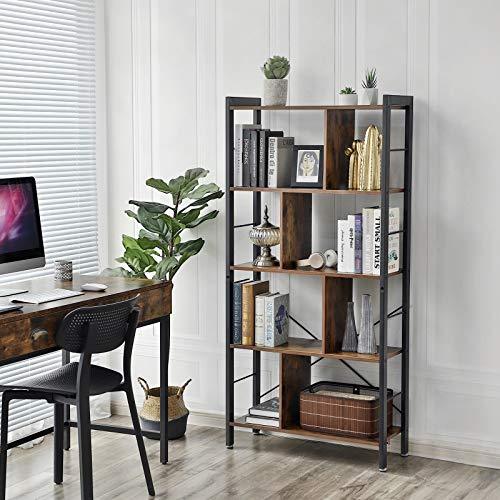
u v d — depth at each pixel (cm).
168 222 509
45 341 391
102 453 497
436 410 488
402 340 482
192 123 546
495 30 459
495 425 475
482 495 436
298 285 519
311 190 464
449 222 478
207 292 548
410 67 480
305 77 508
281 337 495
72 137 547
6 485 450
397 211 472
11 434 505
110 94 570
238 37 527
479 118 467
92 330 391
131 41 559
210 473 466
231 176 489
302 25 507
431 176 480
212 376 551
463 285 477
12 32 498
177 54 546
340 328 489
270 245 495
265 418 499
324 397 481
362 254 460
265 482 452
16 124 504
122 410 577
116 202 575
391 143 488
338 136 471
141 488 445
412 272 489
